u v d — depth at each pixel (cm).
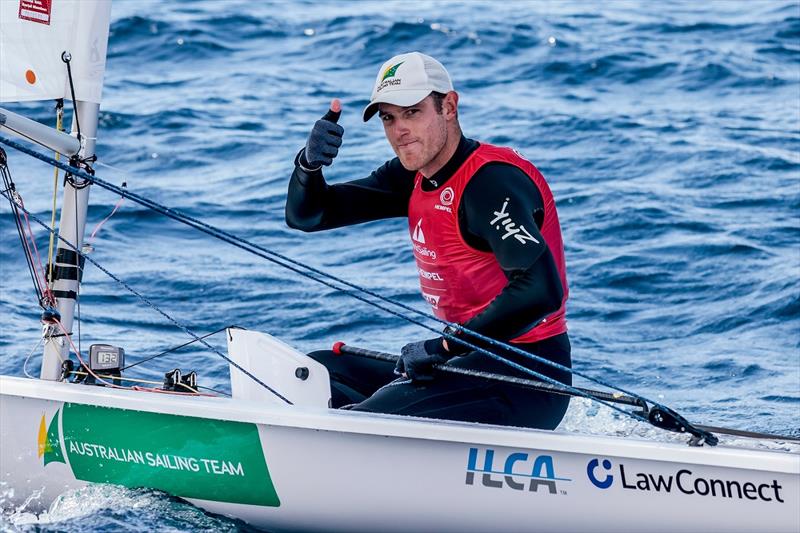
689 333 2330
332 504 1218
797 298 2455
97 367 1425
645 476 1134
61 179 3419
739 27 5956
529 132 4225
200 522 1252
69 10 1350
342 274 2722
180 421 1254
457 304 1330
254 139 4112
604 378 2055
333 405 1419
